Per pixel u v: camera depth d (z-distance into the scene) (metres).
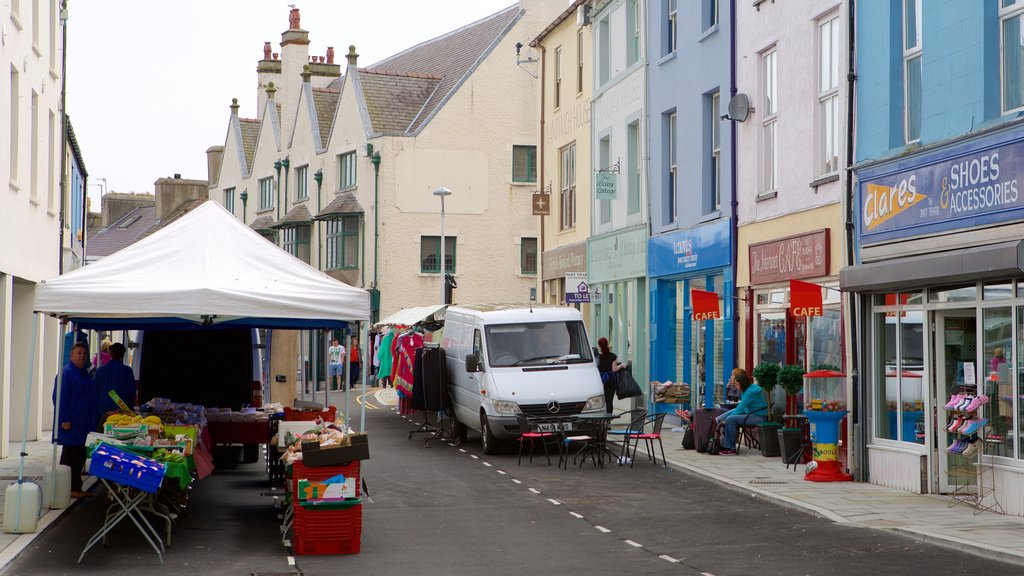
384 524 14.05
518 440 23.73
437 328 31.81
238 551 12.31
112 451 11.90
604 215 31.42
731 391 21.88
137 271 13.30
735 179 22.73
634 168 29.27
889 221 16.31
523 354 22.02
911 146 15.81
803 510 14.47
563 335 22.42
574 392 21.25
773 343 21.09
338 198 51.22
